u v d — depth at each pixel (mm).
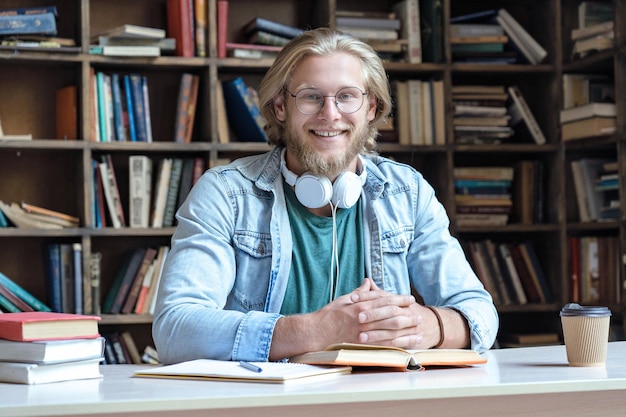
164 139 4113
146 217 3877
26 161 3975
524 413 1385
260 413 1268
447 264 2129
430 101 4164
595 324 1599
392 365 1542
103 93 3848
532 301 4258
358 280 2129
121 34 3785
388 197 2188
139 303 3854
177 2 3924
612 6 4156
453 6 4492
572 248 4164
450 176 4113
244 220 2066
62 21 4000
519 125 4320
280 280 2049
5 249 3936
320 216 2109
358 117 2039
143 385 1415
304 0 4309
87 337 1560
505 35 4289
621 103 3816
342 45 2047
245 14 4230
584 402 1414
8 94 3957
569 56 4246
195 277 1910
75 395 1293
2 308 3693
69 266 3783
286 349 1691
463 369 1591
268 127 2217
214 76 3918
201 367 1539
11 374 1504
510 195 4246
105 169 3842
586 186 4121
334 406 1299
